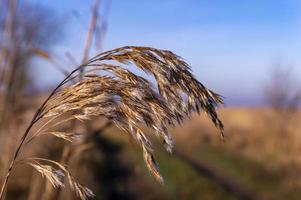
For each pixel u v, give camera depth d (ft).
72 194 11.62
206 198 53.83
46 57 11.37
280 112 87.45
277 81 91.09
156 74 6.48
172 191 53.11
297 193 58.08
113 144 74.74
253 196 56.70
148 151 6.31
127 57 6.60
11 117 13.94
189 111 6.48
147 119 6.36
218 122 6.58
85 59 11.57
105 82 6.56
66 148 11.19
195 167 68.95
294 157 73.72
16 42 15.84
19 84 15.38
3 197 7.36
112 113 6.46
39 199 14.43
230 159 78.64
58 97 6.80
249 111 99.96
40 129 6.98
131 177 52.29
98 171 47.34
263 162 73.26
